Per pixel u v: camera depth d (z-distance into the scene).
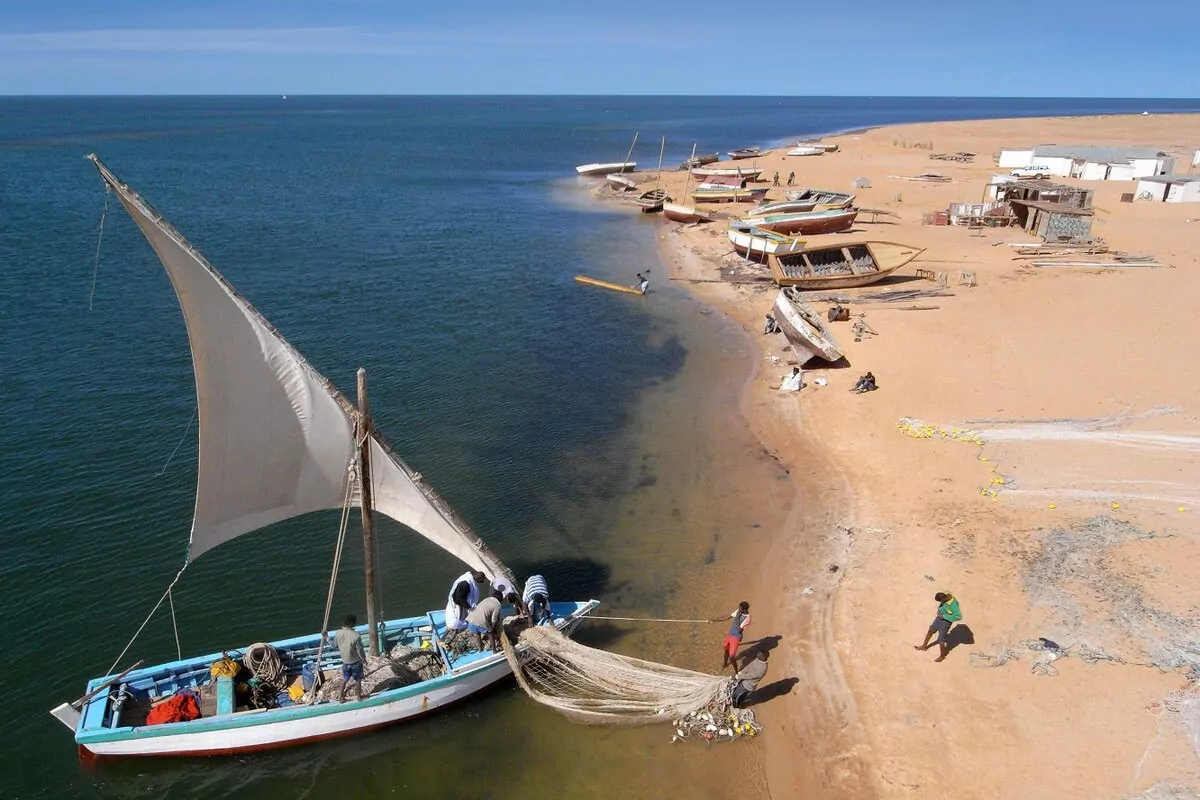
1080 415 28.67
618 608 20.53
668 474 27.17
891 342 36.97
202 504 15.12
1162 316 39.00
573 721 17.00
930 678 17.09
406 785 15.61
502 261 56.72
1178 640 17.28
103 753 15.10
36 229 59.62
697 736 16.50
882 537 22.41
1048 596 19.08
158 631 18.89
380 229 66.94
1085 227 54.69
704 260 56.94
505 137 183.62
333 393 15.51
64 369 33.09
